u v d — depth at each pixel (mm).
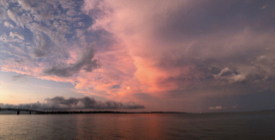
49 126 63062
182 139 34000
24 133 42594
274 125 57031
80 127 59656
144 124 75375
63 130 49594
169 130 49281
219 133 41281
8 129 51719
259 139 33312
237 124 65125
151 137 36688
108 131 47531
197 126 60938
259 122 71125
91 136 38000
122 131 47531
